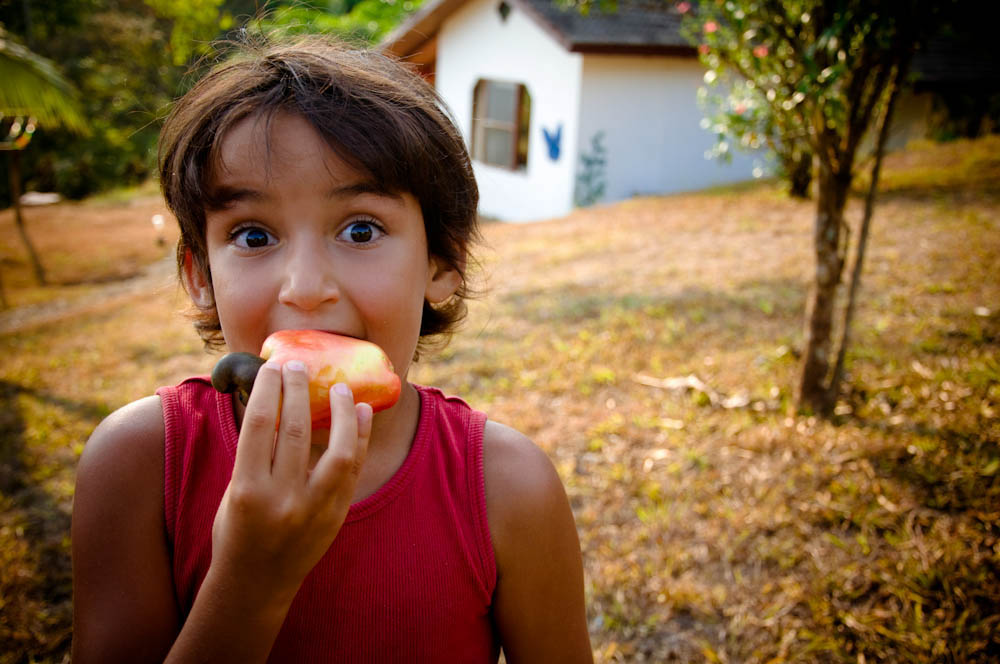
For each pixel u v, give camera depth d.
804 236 8.32
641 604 3.06
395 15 27.39
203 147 1.07
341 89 1.09
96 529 1.13
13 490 4.15
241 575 0.89
